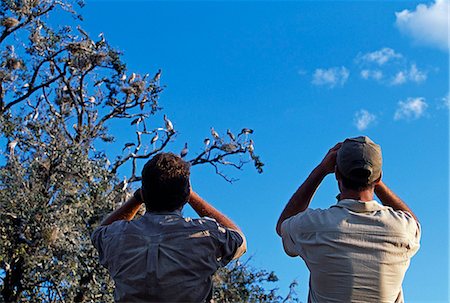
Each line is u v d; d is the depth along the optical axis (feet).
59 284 41.63
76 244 42.14
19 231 41.24
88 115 55.88
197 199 12.71
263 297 47.29
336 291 11.39
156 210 11.97
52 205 42.83
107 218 12.91
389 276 11.40
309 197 12.59
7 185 42.78
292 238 12.05
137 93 57.93
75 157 44.78
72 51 54.65
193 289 11.43
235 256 12.16
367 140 11.96
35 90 54.95
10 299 41.63
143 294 11.35
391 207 12.57
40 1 54.65
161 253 11.48
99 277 42.29
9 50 54.60
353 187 11.93
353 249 11.46
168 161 12.00
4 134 46.26
